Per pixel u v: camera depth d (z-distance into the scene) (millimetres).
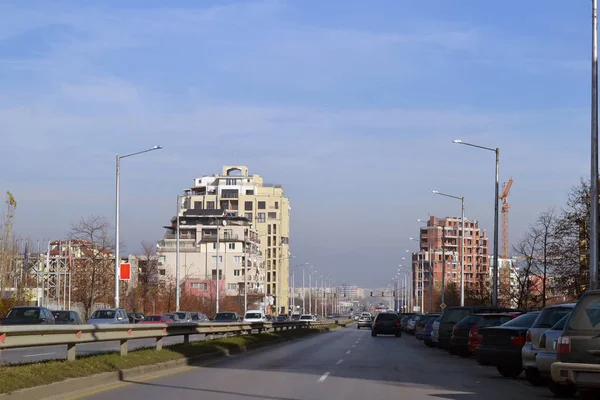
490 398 15930
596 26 23984
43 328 15930
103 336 19516
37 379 14789
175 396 15344
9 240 65062
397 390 17266
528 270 52250
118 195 45938
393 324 57656
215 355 27984
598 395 13703
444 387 18188
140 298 84688
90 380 16719
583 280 42969
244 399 15039
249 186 176875
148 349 24656
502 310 33406
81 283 68125
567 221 44938
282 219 185125
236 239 136750
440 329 33531
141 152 45969
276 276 168750
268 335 45031
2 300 58156
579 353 12867
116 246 45688
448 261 161000
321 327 79062
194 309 98125
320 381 19078
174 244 139500
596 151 23609
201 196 173125
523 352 18516
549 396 16406
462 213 59406
